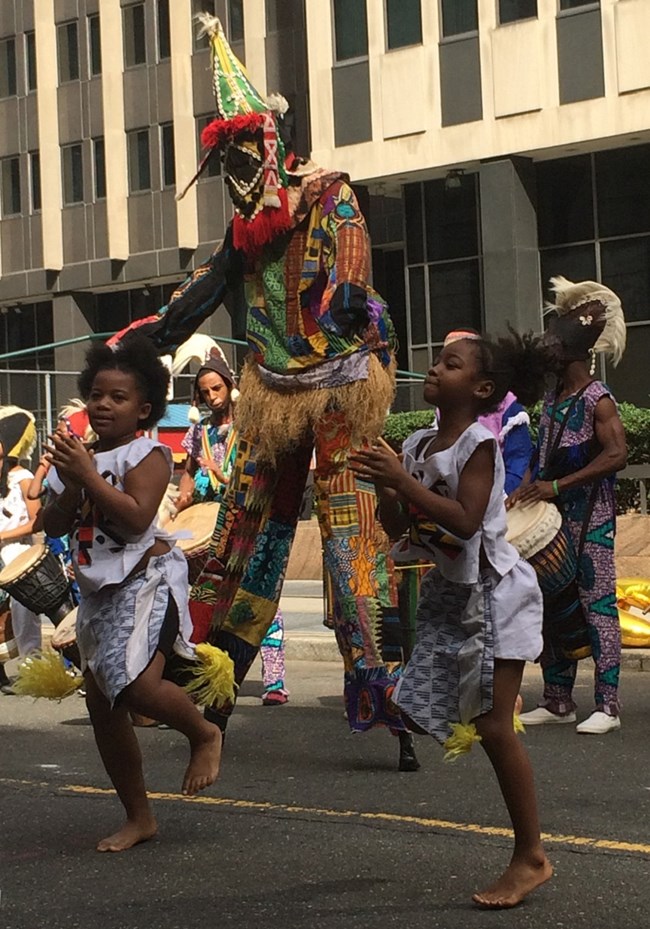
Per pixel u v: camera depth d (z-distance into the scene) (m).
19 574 8.62
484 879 4.89
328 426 6.77
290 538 6.95
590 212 29.42
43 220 41.81
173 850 5.36
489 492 4.61
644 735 7.67
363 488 6.82
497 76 29.42
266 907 4.62
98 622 5.17
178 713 5.16
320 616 13.29
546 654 8.05
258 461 6.86
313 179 6.86
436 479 4.66
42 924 4.49
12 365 43.66
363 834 5.53
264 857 5.23
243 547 6.88
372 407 6.78
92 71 41.03
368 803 6.09
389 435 19.53
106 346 5.30
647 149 28.75
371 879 4.92
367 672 6.76
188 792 5.23
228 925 4.43
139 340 5.30
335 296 6.67
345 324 6.67
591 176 29.41
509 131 29.34
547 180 29.92
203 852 5.32
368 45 31.11
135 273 40.16
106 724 5.34
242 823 5.76
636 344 28.89
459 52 29.91
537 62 28.89
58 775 6.89
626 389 28.97
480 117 29.72
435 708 4.72
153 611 5.16
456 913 4.52
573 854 5.15
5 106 42.75
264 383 6.86
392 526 4.78
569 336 7.86
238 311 7.44
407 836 5.48
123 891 4.83
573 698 9.05
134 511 5.05
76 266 41.38
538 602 4.70
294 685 10.07
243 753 7.34
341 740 7.70
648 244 28.75
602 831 5.48
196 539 8.00
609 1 27.97
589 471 7.70
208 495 9.27
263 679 9.30
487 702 4.60
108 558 5.15
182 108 38.78
